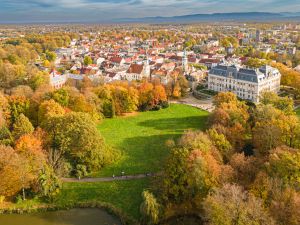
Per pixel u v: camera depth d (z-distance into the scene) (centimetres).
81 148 18725
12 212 15712
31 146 17775
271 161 14975
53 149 18662
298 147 18112
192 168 14925
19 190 16400
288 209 12231
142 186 17612
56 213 15775
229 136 19575
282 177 14275
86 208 16125
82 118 19850
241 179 15275
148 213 14300
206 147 16662
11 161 16025
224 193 12794
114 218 15412
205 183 14488
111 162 19988
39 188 16362
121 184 17825
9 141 19338
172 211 15050
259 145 18675
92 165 19000
